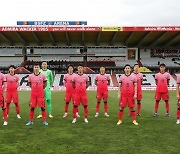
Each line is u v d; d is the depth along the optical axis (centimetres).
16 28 3547
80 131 855
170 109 1395
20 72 3959
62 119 1084
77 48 4522
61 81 3694
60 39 4275
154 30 3569
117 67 4284
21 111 1316
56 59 4528
